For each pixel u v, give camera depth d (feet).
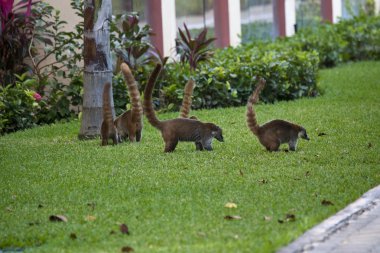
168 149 41.14
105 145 44.21
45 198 33.06
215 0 78.28
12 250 27.37
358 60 89.10
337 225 28.32
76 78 55.77
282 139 40.81
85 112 46.96
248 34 84.17
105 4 46.34
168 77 58.29
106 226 28.96
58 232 28.40
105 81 46.73
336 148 41.55
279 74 60.18
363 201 31.32
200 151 41.29
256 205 30.96
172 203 31.50
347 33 88.43
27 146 44.68
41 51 58.18
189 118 43.01
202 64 61.36
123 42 57.77
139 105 44.09
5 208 31.86
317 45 82.17
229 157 39.63
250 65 60.13
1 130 51.57
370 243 26.50
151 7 69.31
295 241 26.37
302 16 96.02
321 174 35.76
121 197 32.78
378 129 47.14
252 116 41.01
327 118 51.24
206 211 30.30
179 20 73.87
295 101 59.67
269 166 37.50
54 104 55.26
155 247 26.17
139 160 39.40
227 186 33.99
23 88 53.47
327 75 74.84
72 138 47.57
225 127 48.80
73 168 38.34
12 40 55.77
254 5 85.61
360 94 62.34
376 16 100.32
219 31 78.64
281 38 83.82
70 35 55.01
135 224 28.91
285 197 32.01
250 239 26.55
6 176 37.09
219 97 58.39
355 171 36.22
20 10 58.03
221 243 26.11
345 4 102.42
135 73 57.11
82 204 32.01
